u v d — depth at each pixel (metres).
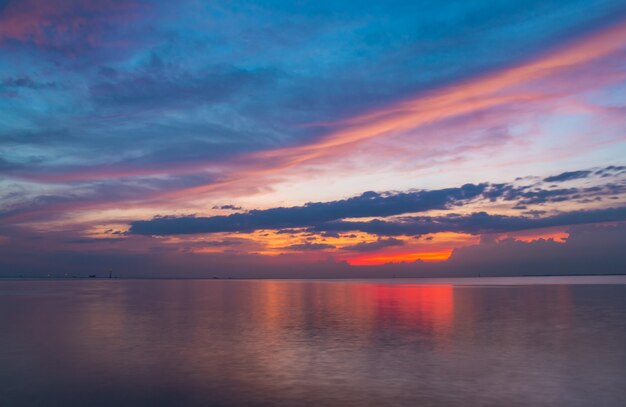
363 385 17.91
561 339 28.27
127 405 15.73
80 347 26.11
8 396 16.75
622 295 76.75
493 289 110.19
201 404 15.77
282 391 17.17
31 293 94.94
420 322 37.34
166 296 82.25
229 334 30.92
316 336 29.92
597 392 16.91
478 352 24.20
